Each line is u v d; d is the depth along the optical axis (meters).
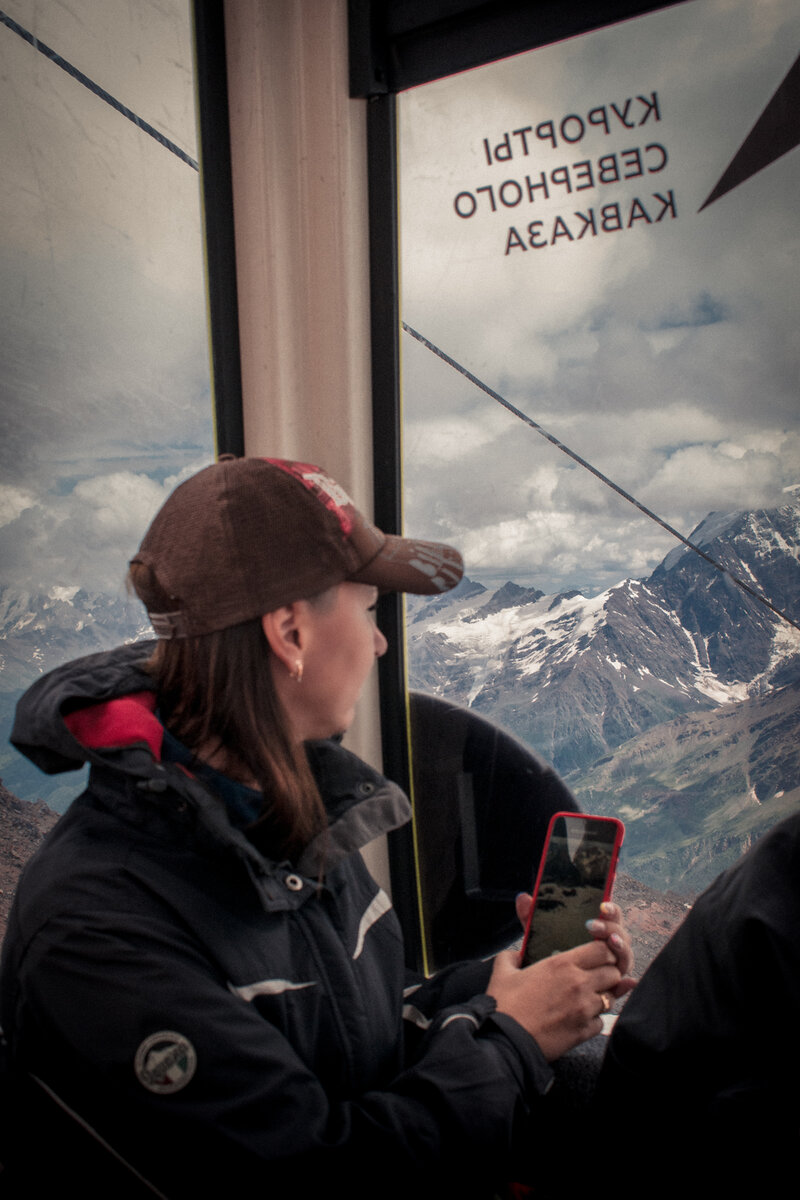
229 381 1.49
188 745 0.73
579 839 0.93
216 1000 0.63
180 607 0.69
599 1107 0.83
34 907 0.65
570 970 0.83
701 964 0.75
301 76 1.40
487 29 1.29
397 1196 0.64
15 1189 0.62
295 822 0.72
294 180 1.44
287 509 0.69
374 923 0.88
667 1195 0.79
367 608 0.77
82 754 0.66
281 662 0.73
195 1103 0.60
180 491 0.72
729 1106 0.70
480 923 1.51
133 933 0.63
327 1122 0.65
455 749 1.52
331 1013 0.75
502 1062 0.73
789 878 0.72
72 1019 0.60
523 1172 0.91
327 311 1.46
